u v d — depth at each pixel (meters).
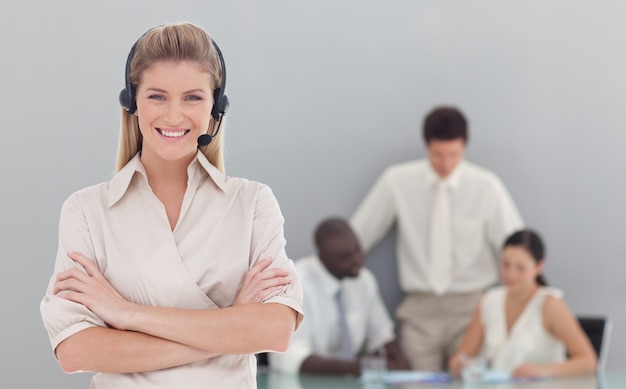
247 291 2.18
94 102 5.74
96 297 2.13
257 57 6.46
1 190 5.63
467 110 6.77
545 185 6.84
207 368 2.15
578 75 6.85
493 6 6.77
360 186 6.68
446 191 6.50
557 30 6.82
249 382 2.20
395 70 6.70
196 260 2.18
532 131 6.83
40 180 5.67
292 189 6.58
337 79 6.64
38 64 5.70
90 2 5.77
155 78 2.11
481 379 4.90
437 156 6.35
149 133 2.13
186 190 2.21
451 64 6.75
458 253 6.51
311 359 5.28
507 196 6.56
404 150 6.72
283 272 2.21
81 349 2.11
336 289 5.83
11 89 5.67
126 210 2.19
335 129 6.64
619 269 6.88
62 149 5.70
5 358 5.53
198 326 2.11
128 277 2.16
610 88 6.87
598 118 6.86
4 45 5.68
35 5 5.71
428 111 6.74
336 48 6.62
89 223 2.20
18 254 5.61
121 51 5.81
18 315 5.59
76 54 5.74
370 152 6.68
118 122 5.78
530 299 5.49
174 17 6.05
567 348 5.37
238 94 6.44
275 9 6.50
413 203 6.57
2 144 5.65
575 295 6.87
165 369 2.13
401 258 6.65
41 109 5.69
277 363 5.36
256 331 2.13
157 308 2.12
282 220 2.28
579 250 6.87
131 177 2.20
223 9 6.33
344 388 4.71
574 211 6.86
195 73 2.12
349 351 5.84
